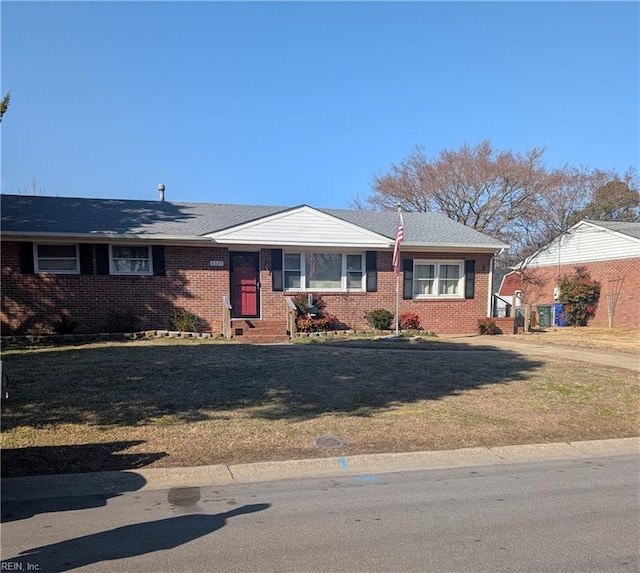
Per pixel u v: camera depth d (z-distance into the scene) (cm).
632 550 370
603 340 1661
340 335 1557
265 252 1634
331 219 1669
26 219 1458
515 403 800
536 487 498
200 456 550
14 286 1388
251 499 454
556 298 2542
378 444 607
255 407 720
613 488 499
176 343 1293
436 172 3572
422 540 381
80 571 329
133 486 477
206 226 1586
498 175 3428
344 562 346
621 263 2314
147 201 1825
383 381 902
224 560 346
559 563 349
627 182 3594
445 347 1359
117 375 877
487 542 379
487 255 1873
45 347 1202
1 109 911
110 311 1468
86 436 591
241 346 1252
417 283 1814
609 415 762
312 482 499
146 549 359
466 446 616
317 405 743
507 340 1628
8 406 692
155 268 1507
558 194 3434
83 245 1441
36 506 431
